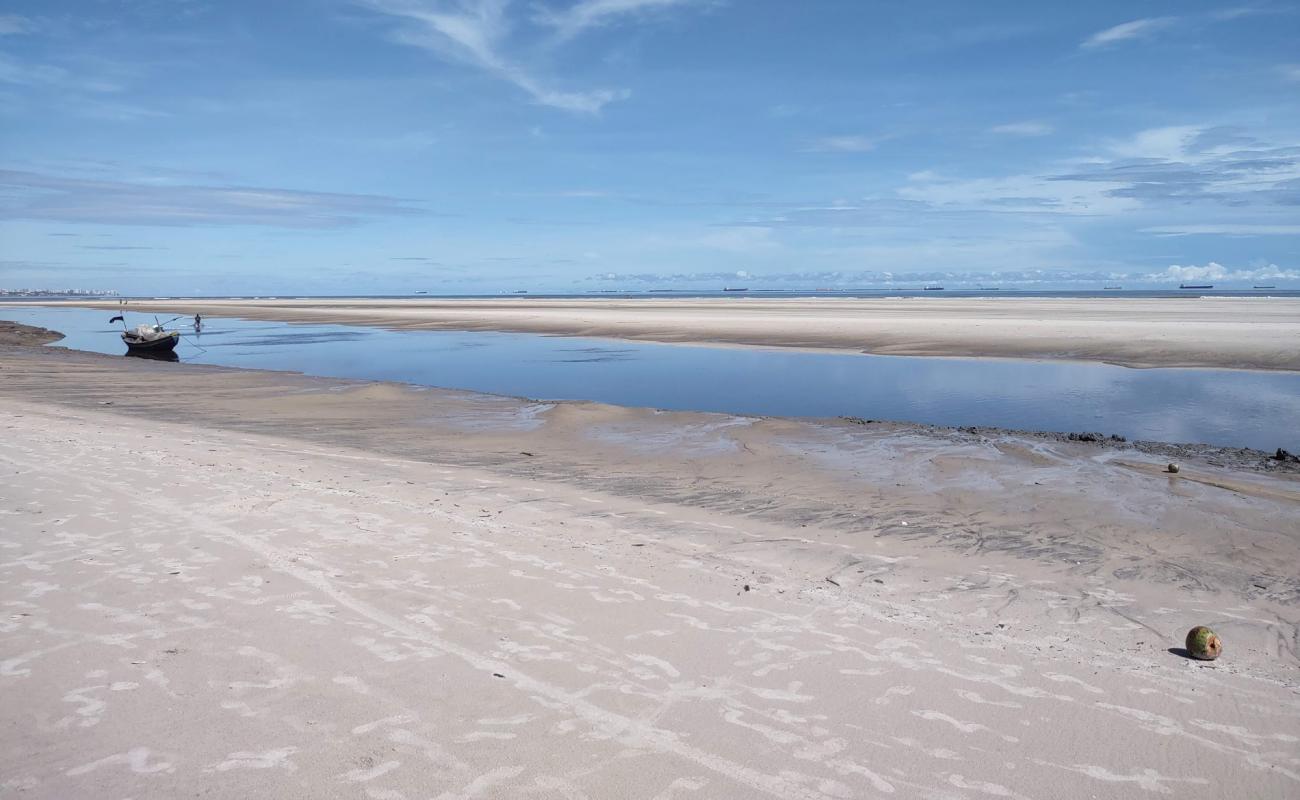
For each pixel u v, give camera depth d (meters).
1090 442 13.20
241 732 3.87
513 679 4.49
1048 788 3.54
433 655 4.77
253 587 5.86
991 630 5.36
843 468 11.17
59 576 6.02
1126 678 4.64
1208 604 6.00
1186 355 26.83
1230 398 19.09
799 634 5.21
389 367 28.33
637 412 16.17
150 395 19.41
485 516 8.17
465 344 38.97
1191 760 3.77
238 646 4.84
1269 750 3.87
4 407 16.75
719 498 9.45
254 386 21.16
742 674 4.61
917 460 11.69
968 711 4.21
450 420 15.62
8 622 5.14
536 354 32.72
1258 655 5.03
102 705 4.11
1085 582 6.48
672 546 7.26
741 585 6.17
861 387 21.62
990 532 8.02
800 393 20.64
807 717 4.12
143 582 5.92
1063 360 27.09
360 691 4.31
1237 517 8.57
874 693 4.39
